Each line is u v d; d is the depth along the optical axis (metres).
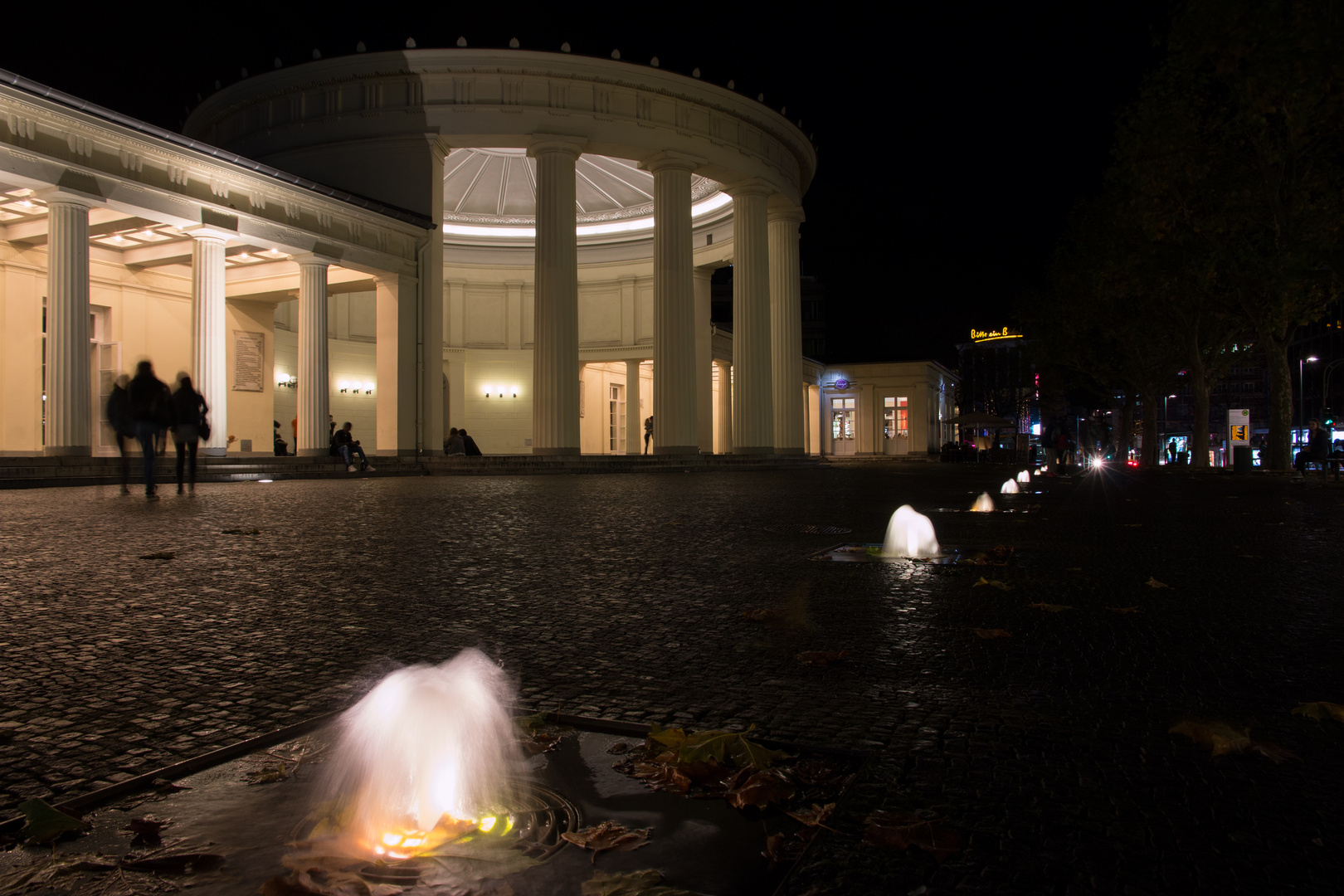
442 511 10.22
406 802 1.86
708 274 39.09
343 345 34.09
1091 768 2.11
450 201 39.62
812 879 1.53
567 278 26.72
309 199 22.14
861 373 58.00
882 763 2.14
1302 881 1.54
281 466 20.28
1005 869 1.58
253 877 1.56
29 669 3.13
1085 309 34.84
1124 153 22.75
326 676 3.02
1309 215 20.52
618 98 27.53
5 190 17.55
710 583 5.05
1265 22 15.53
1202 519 9.66
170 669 3.13
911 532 6.54
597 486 16.62
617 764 2.13
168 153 18.66
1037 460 39.41
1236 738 2.25
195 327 19.95
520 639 3.62
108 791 1.95
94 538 7.28
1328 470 20.94
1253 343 36.44
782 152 32.84
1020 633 3.70
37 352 21.30
